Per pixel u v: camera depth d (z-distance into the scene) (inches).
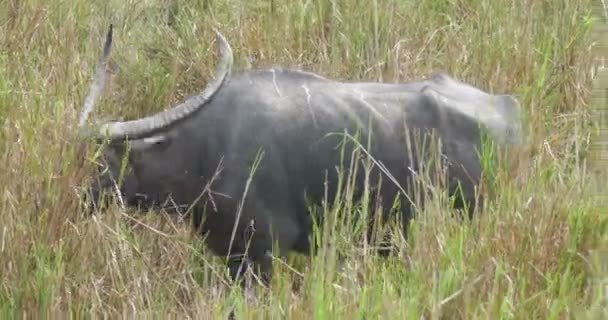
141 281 726.5
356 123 762.8
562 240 714.8
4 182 735.1
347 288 655.1
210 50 1010.7
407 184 763.4
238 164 747.4
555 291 682.8
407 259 717.9
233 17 1074.1
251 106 757.3
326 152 756.0
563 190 758.5
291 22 1059.3
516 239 705.6
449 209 734.5
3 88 890.7
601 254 698.8
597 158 866.8
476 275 673.6
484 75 1005.8
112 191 746.8
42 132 775.7
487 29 1081.4
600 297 659.4
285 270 762.2
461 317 639.8
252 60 1012.5
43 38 1026.7
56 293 684.7
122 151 743.1
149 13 1103.0
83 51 1029.8
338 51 1024.2
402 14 1099.9
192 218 764.0
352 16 1064.2
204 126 751.7
